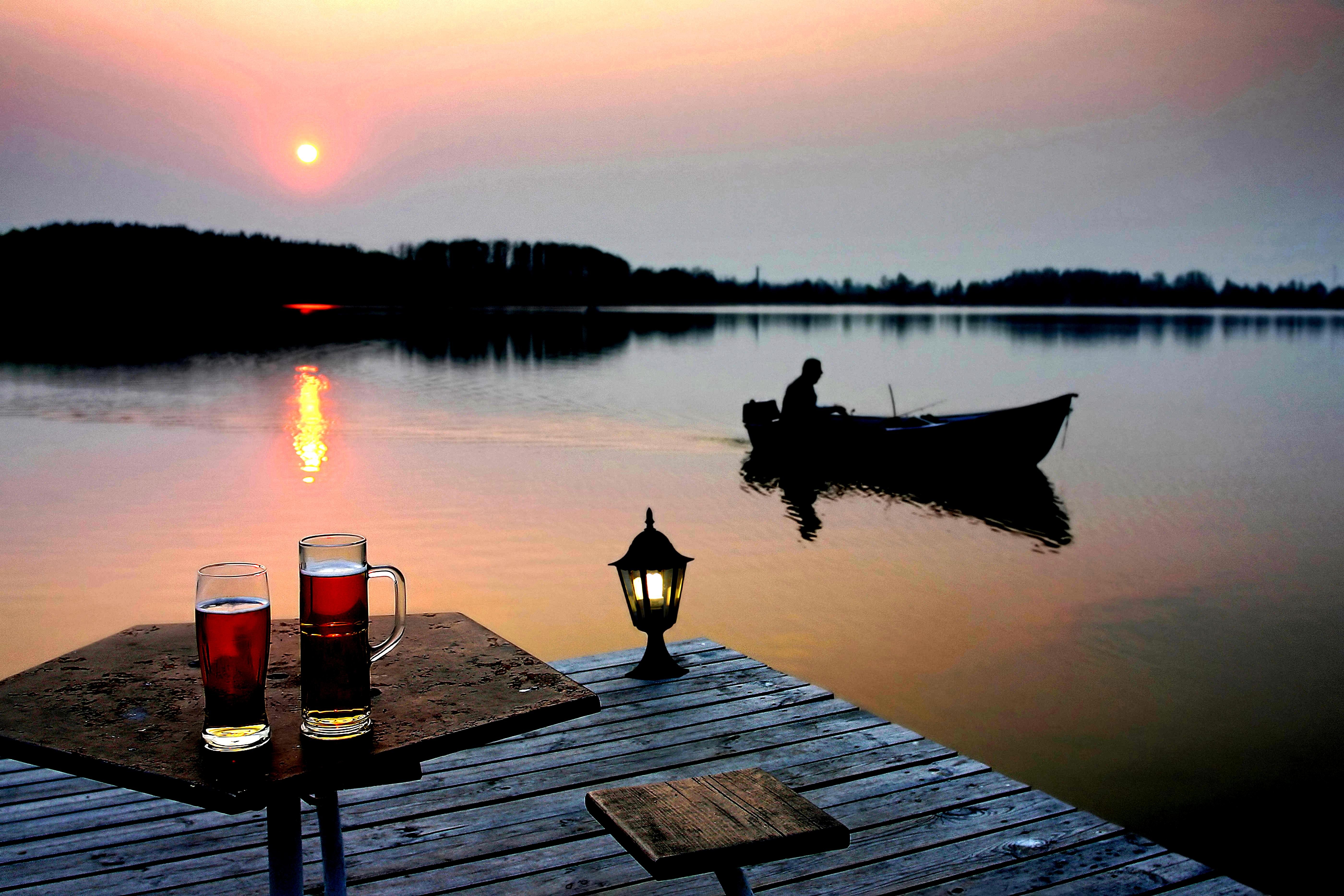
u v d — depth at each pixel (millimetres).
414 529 12180
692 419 24891
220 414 24766
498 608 8766
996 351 57656
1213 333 85562
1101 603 9227
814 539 12039
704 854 1597
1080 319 131250
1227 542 12055
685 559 4426
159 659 1968
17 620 8602
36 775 3324
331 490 14859
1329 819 4855
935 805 3160
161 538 11664
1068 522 13297
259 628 1480
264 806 1367
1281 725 6191
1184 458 19438
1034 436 15938
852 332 83688
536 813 3082
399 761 1501
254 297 107438
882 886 2674
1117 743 5879
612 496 14664
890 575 10273
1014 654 7621
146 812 3055
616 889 2650
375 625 2217
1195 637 8188
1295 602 9297
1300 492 15578
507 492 14859
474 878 2695
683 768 3439
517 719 1648
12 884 2627
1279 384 38406
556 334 77625
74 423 22703
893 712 6371
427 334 76812
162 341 63312
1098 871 2758
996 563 10836
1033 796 3219
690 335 77438
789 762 3490
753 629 8227
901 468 15703
